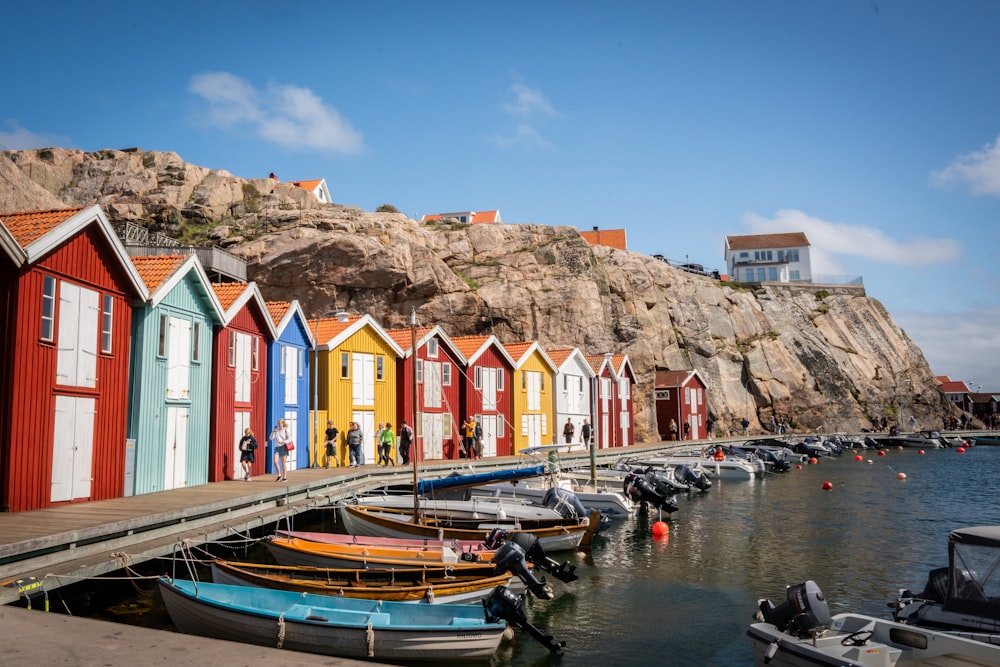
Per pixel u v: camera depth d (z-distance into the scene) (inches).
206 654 269.4
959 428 4220.0
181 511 711.7
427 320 2341.3
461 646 530.0
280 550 732.0
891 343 4242.1
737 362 3531.0
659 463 2021.4
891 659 434.3
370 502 1024.2
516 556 636.7
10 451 692.7
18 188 1734.7
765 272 5541.3
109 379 854.5
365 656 517.0
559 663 564.1
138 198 2266.2
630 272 3230.8
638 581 815.1
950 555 485.1
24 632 301.1
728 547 1018.7
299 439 1411.2
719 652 588.4
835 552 982.4
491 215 4254.4
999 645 420.8
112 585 652.1
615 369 2657.5
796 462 2588.6
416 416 917.2
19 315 705.6
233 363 1175.0
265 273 2105.1
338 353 1542.8
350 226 2294.5
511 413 2063.2
